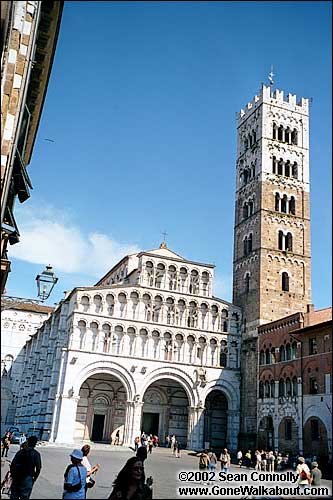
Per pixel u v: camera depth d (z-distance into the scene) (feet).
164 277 272.51
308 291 274.57
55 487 91.15
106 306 255.70
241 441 249.55
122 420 267.59
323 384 195.62
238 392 263.90
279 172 296.71
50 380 268.21
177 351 261.85
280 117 307.58
